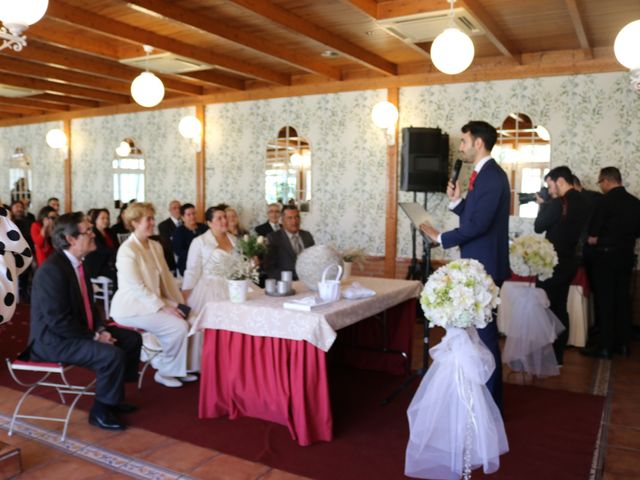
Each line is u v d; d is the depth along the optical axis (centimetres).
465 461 259
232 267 332
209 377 334
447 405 264
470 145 326
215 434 314
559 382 420
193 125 785
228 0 408
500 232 325
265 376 323
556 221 463
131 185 884
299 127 730
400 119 665
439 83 640
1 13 288
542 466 282
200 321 333
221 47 585
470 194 323
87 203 941
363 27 513
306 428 300
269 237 497
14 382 400
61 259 317
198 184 812
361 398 379
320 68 644
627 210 477
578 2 436
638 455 296
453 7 422
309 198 728
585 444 309
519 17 480
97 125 915
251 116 766
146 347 394
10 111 971
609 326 484
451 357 263
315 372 304
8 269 259
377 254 688
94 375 416
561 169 466
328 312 306
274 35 541
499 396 332
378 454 293
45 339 311
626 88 564
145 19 491
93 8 461
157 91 561
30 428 321
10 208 821
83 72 657
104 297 598
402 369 431
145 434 314
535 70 596
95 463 280
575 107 586
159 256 407
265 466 278
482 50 591
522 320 411
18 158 1030
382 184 680
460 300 247
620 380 425
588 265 513
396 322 433
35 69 661
